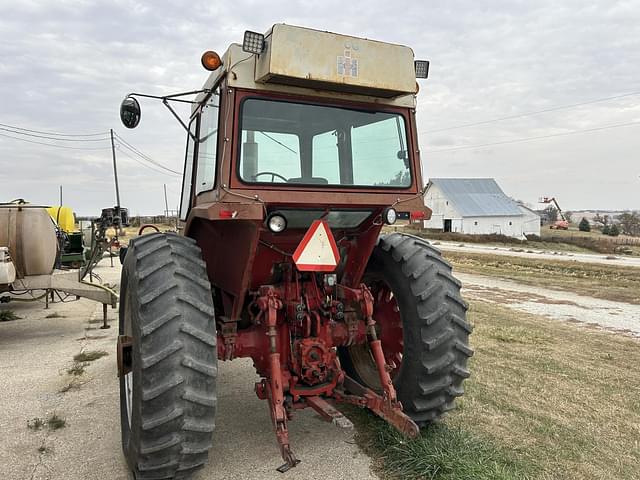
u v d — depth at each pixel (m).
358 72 3.05
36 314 8.64
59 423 3.97
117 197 9.76
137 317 2.74
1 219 6.79
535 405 4.31
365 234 3.56
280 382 3.01
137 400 2.69
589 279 16.23
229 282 3.41
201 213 3.01
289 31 2.85
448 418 3.97
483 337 6.84
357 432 3.74
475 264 21.33
